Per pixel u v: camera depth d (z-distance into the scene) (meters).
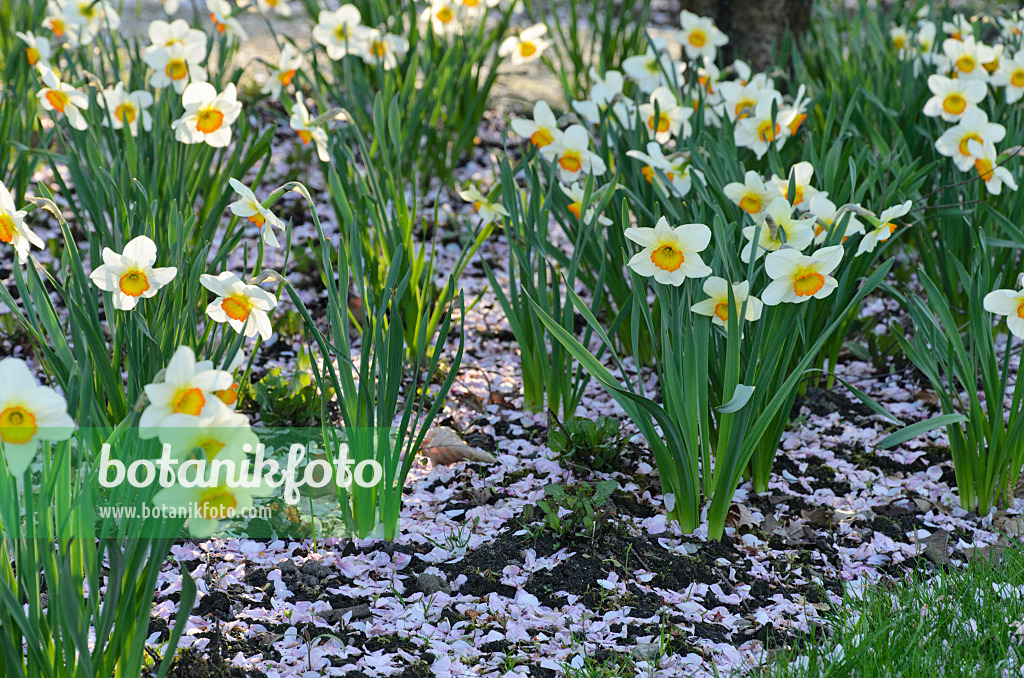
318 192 6.24
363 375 5.40
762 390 5.42
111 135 5.71
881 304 5.94
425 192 6.24
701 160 5.59
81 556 5.17
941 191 5.78
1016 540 5.45
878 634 5.27
